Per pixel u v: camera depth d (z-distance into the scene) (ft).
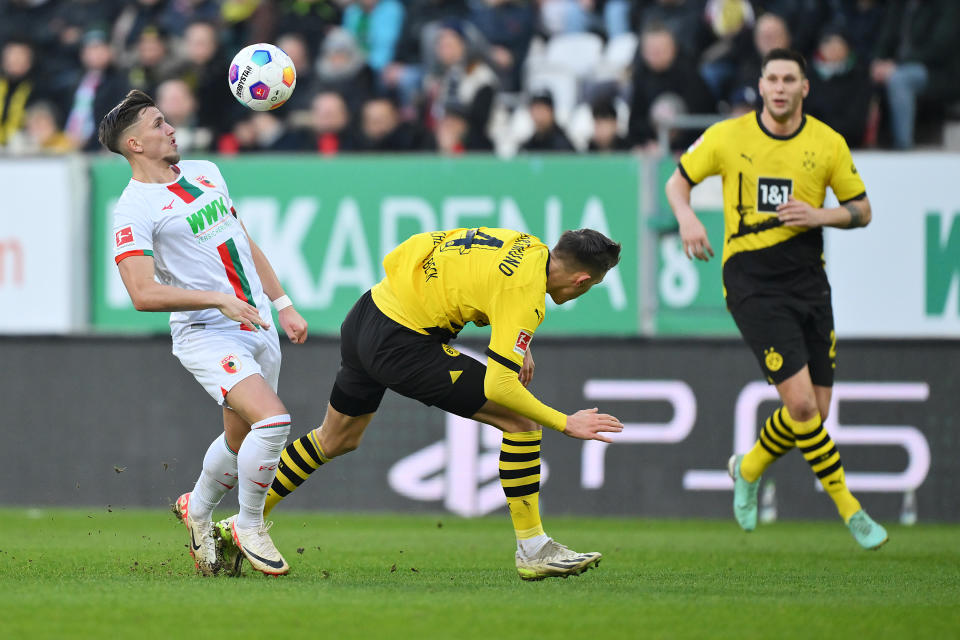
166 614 48.55
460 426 110.52
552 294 59.88
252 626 46.09
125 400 114.62
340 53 141.49
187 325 60.90
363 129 136.67
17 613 48.65
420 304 60.80
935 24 129.29
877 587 60.64
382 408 111.65
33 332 115.96
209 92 140.05
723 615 50.01
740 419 108.99
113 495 114.42
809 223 74.33
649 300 111.34
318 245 114.01
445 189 112.88
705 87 131.03
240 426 61.11
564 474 110.42
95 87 145.48
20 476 115.85
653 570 68.64
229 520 61.41
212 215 61.11
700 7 139.85
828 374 78.74
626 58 149.89
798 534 95.04
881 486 107.96
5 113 147.84
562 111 147.02
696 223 77.66
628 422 110.11
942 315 108.68
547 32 150.92
